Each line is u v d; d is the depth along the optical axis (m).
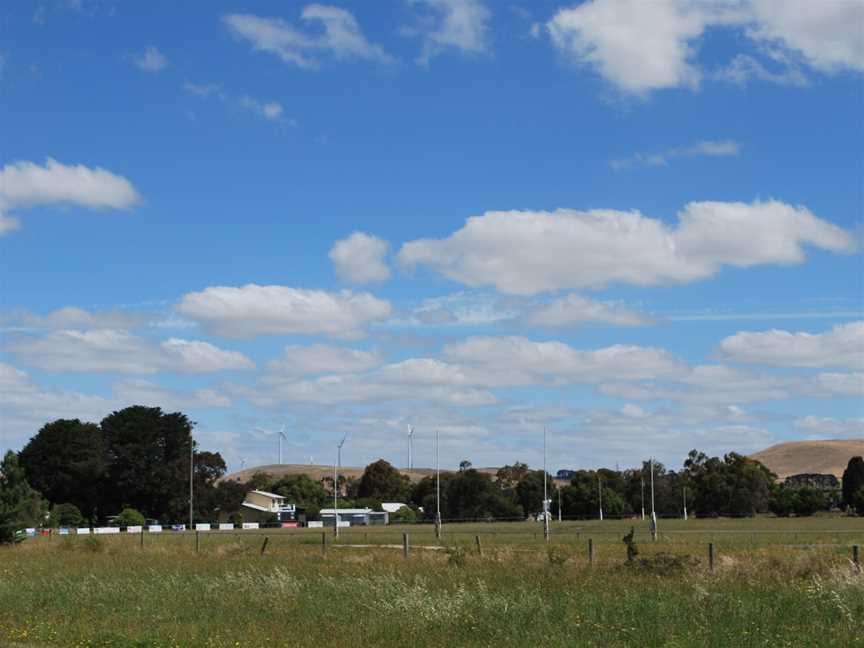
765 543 56.22
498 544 59.66
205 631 22.34
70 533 96.81
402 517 155.75
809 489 156.88
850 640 19.45
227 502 147.12
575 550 47.62
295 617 24.23
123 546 63.31
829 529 83.19
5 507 67.12
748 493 158.00
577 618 22.59
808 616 22.06
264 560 46.72
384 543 66.75
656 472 162.12
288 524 144.88
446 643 20.34
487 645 20.08
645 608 23.42
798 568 32.31
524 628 21.62
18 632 22.34
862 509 149.38
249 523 145.50
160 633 22.08
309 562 44.53
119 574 37.66
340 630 22.03
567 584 30.17
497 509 155.38
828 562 32.84
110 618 24.88
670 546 52.09
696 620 21.64
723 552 44.00
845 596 23.58
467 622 22.53
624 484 164.75
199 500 143.00
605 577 31.80
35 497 94.75
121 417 143.25
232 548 55.59
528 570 35.22
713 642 19.34
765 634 20.05
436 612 23.64
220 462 149.62
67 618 25.00
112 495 143.00
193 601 27.73
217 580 32.59
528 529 96.75
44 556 53.47
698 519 137.50
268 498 155.88
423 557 45.97
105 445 142.50
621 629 20.98
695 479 164.88
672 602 24.34
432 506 164.00
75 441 141.25
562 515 155.62
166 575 35.56
